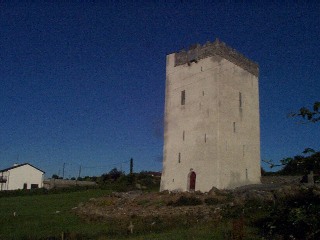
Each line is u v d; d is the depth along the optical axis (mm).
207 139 38625
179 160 41000
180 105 42719
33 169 77125
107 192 56906
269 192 28922
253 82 44938
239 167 39719
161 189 42312
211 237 18500
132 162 77688
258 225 19797
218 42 40219
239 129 40969
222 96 39375
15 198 53344
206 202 31453
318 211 8617
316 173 8320
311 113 8273
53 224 29391
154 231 22703
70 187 64188
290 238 10078
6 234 25641
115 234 23156
